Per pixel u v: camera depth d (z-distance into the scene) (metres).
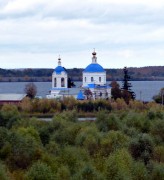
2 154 156.50
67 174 131.75
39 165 128.62
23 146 157.00
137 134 195.00
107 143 173.75
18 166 149.88
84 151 160.50
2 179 120.19
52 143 171.62
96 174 125.44
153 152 165.62
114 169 129.62
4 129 168.88
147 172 140.50
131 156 155.12
